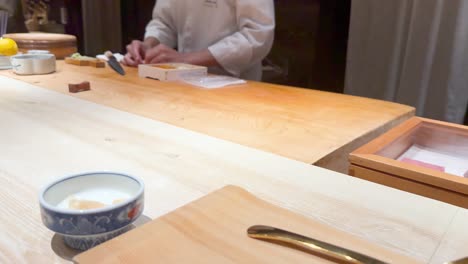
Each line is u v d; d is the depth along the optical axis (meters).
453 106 1.86
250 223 0.43
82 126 0.83
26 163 0.63
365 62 2.12
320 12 2.32
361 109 1.09
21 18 2.71
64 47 1.90
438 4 1.77
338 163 0.76
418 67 1.89
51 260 0.40
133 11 3.53
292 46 2.51
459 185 0.57
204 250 0.38
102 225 0.40
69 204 0.44
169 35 2.01
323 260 0.37
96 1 3.49
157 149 0.70
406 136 0.82
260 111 1.02
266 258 0.37
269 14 1.66
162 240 0.39
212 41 1.83
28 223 0.46
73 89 1.15
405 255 0.40
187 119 0.91
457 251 0.42
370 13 2.04
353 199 0.54
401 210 0.51
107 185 0.48
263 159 0.67
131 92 1.19
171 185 0.56
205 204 0.46
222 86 1.33
